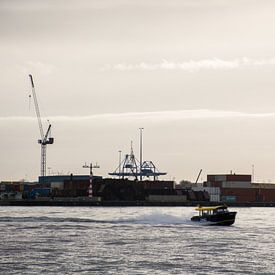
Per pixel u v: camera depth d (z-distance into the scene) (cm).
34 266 14350
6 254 15862
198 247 17338
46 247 17025
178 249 16925
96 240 18538
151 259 15350
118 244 17725
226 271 14100
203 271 14062
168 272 13900
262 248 17325
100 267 14312
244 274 13850
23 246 17188
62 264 14600
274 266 14688
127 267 14350
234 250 16888
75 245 17450
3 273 13625
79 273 13700
